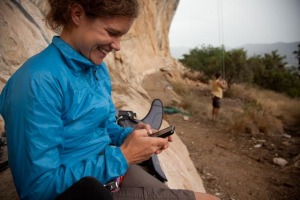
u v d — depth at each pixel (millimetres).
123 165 1109
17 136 946
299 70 30984
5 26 3090
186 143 6465
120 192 1375
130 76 8930
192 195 1352
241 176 5039
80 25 1025
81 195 953
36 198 983
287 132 8328
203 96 13734
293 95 17797
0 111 1021
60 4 1019
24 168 962
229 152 6188
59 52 1058
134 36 14281
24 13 3924
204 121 8625
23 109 932
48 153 975
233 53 16406
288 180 5000
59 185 986
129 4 998
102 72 1375
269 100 13539
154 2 17828
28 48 3463
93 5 972
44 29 4402
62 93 1009
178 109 9164
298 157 5773
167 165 2881
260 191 4570
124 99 5301
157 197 1339
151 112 2648
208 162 5523
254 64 20031
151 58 16391
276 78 19500
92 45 1050
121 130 1588
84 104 1098
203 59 19219
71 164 1088
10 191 1648
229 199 4246
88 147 1183
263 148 6578
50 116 965
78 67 1087
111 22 1007
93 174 1069
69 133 1087
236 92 14773
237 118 8227
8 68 2990
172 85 14070
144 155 1150
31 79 944
